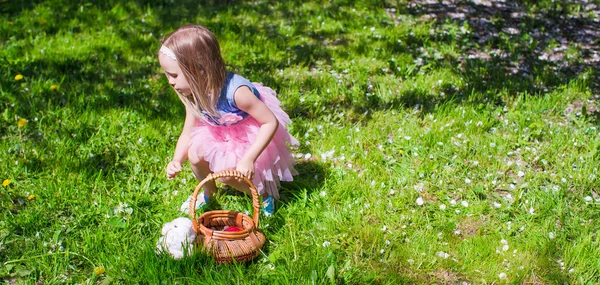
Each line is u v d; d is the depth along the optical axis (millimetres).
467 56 5426
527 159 3854
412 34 5797
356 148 3953
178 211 3354
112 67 5094
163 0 6613
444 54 5426
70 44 5473
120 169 3732
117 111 4363
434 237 3148
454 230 3234
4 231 3168
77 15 6121
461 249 3070
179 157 3248
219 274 2801
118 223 3170
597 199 3469
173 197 3484
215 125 3178
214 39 2883
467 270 2945
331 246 3076
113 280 2873
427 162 3803
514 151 3943
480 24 6180
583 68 5258
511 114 4340
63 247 3068
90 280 2869
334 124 4320
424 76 5020
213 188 3432
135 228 3205
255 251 2922
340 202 3449
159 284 2779
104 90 4699
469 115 4336
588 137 4090
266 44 5527
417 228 3240
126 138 4070
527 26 6191
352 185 3551
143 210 3320
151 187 3566
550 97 4605
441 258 2994
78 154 3895
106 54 5293
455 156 3838
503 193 3562
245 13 6297
